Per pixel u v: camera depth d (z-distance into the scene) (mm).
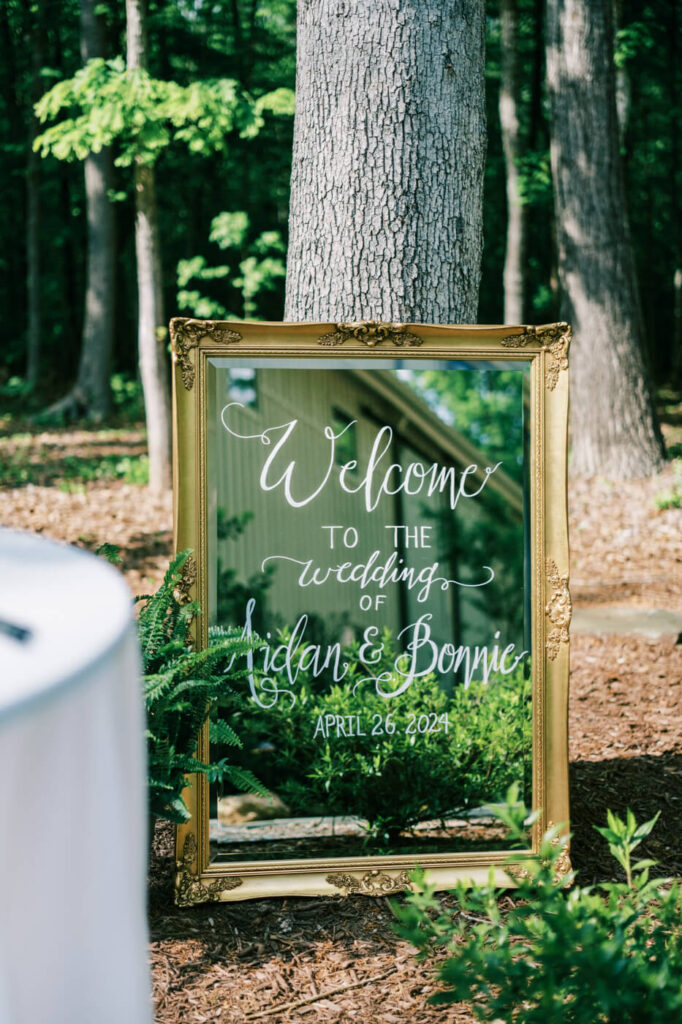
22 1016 1021
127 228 26266
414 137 4035
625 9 17688
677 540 9172
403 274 4082
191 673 3418
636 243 28312
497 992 2924
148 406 11430
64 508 10797
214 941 3246
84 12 15211
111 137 8891
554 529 3635
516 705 3684
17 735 913
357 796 3627
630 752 5008
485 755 3676
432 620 3646
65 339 28016
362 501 3592
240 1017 2830
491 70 22781
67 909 1067
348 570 3600
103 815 1102
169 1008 2861
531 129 22953
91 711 1036
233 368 3492
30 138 21109
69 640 1062
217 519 3525
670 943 2223
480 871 3600
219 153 21219
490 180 23719
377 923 3375
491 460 3629
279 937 3279
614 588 8172
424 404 3590
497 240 26109
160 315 11281
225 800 3539
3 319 28938
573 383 11719
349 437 3566
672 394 23000
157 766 3316
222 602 3539
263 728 3592
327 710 3619
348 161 4062
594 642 6844
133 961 1239
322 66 4074
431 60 4023
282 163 22109
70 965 1089
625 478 11312
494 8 20328
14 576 1254
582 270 11562
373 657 3627
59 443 15391
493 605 3664
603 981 1940
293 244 4289
